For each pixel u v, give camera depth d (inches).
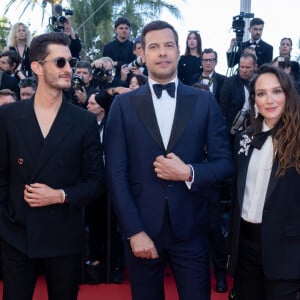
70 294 103.3
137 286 107.5
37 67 99.8
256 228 102.5
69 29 230.5
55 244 100.3
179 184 104.5
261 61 263.3
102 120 168.7
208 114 106.5
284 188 97.9
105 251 162.2
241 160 106.0
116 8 622.8
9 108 102.3
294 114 100.0
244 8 329.4
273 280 99.5
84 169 105.0
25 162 99.1
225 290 151.8
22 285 100.5
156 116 105.7
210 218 150.9
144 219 104.5
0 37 539.2
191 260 105.3
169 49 103.7
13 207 101.0
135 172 105.8
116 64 245.4
